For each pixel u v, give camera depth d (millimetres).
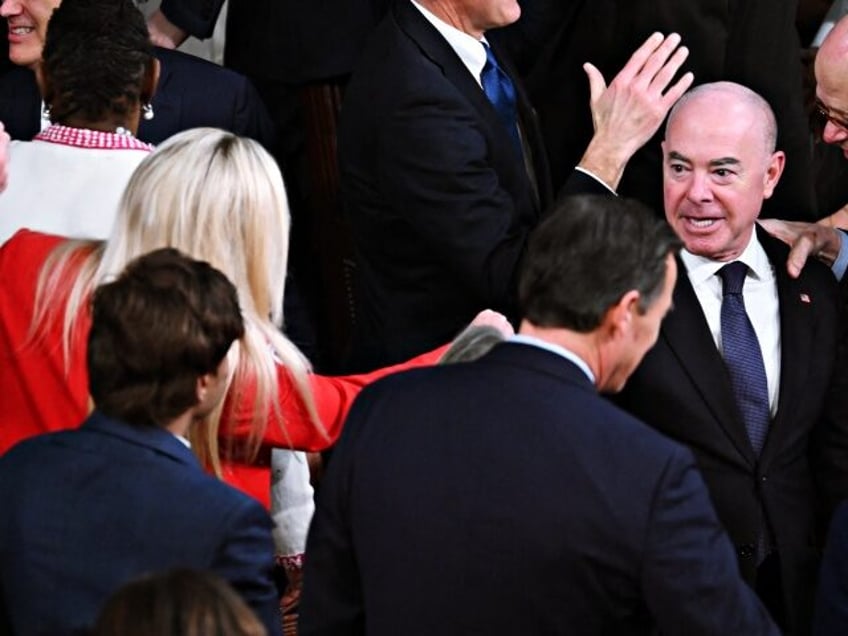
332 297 17766
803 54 16266
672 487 9578
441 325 14562
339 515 10055
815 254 14070
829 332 13609
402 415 9953
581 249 9914
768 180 13523
